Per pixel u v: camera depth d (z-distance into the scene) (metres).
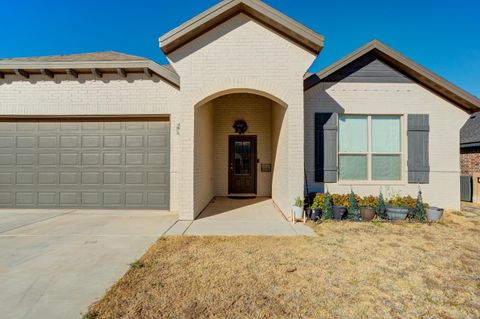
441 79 6.89
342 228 5.39
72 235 4.86
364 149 7.23
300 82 6.09
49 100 7.18
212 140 9.42
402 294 2.83
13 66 6.81
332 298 2.73
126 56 8.52
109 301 2.63
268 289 2.90
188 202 6.08
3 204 7.39
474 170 10.00
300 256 3.86
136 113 7.14
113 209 7.32
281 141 7.19
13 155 7.43
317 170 7.07
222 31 6.12
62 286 2.94
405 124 7.16
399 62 6.96
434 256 3.91
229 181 9.91
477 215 6.59
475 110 7.13
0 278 3.12
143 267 3.44
